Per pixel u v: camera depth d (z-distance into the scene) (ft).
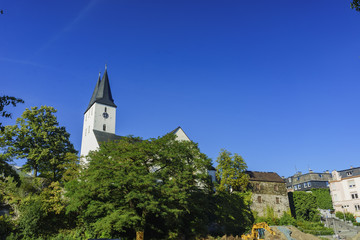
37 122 148.56
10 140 140.77
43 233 104.01
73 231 108.78
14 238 95.14
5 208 108.58
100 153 104.17
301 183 261.03
